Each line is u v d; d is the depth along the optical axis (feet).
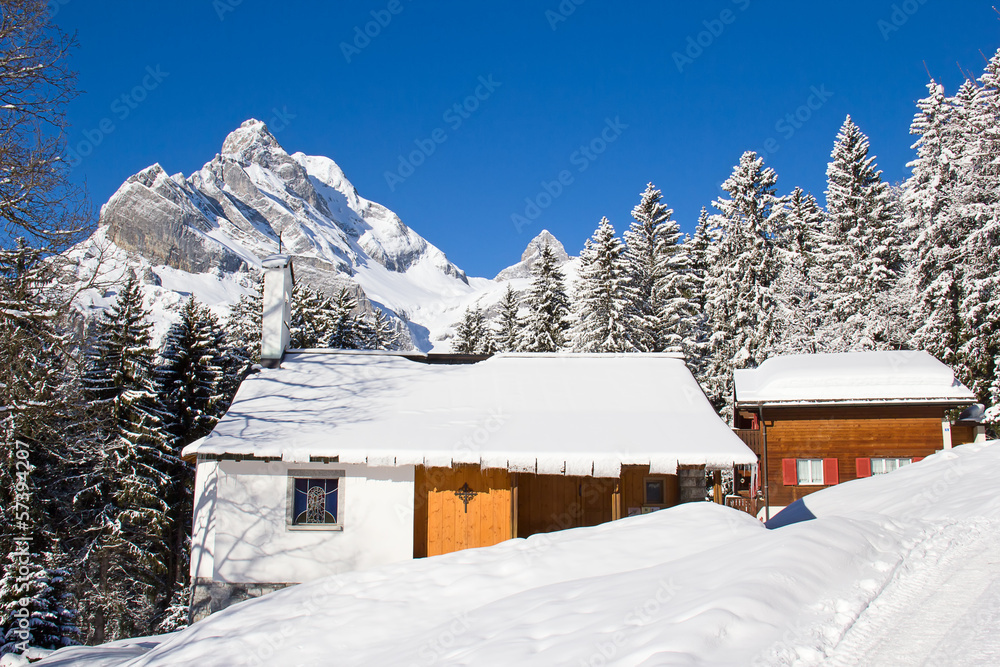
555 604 23.66
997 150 90.02
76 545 84.79
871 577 23.48
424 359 67.10
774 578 21.24
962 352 92.17
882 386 80.07
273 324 65.41
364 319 166.40
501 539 49.93
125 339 91.35
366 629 25.66
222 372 107.04
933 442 78.74
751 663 16.26
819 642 17.92
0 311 45.52
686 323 139.13
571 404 55.72
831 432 80.89
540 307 146.00
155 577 94.94
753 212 135.33
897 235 121.80
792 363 87.30
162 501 87.86
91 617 86.94
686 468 50.96
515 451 47.42
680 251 144.15
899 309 111.75
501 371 62.59
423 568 31.55
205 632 28.50
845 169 130.62
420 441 48.96
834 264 128.06
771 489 80.74
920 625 19.49
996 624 19.21
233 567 48.26
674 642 17.21
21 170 43.68
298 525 48.80
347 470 49.52
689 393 57.72
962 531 31.73
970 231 95.40
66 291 51.19
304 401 56.75
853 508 53.83
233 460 49.60
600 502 52.47
